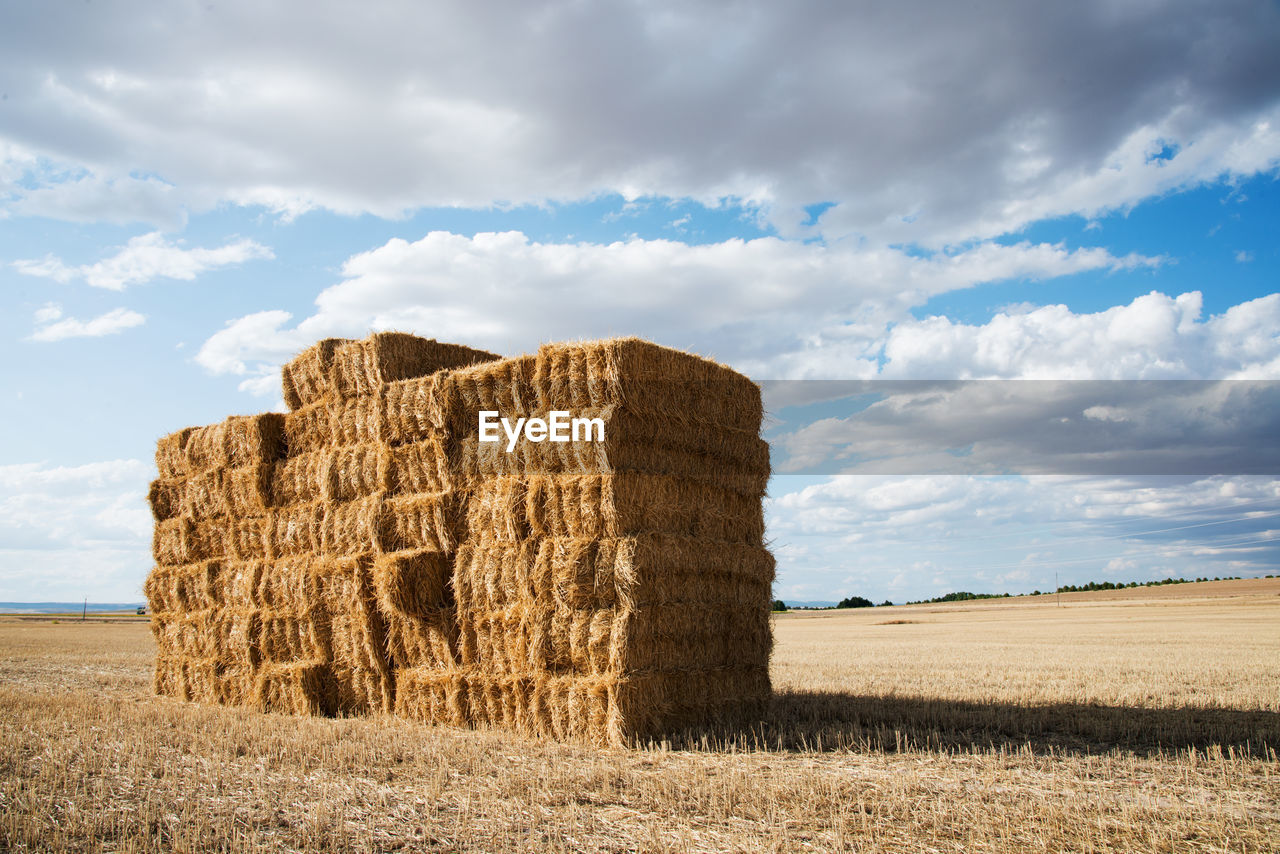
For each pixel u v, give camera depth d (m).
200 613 15.73
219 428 15.75
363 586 12.94
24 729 11.05
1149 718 11.62
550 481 11.04
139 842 6.40
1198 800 7.58
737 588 12.40
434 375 12.40
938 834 6.58
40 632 47.50
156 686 16.61
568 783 8.08
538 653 10.91
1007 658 23.44
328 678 13.69
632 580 10.34
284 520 14.59
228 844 6.28
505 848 6.22
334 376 14.12
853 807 7.32
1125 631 38.12
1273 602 73.56
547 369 11.29
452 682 11.79
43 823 6.74
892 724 11.54
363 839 6.45
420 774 8.56
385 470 13.02
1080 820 6.91
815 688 15.92
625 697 10.20
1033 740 10.45
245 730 11.12
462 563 11.88
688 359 11.86
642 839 6.43
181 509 16.56
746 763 9.15
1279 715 12.08
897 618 71.19
